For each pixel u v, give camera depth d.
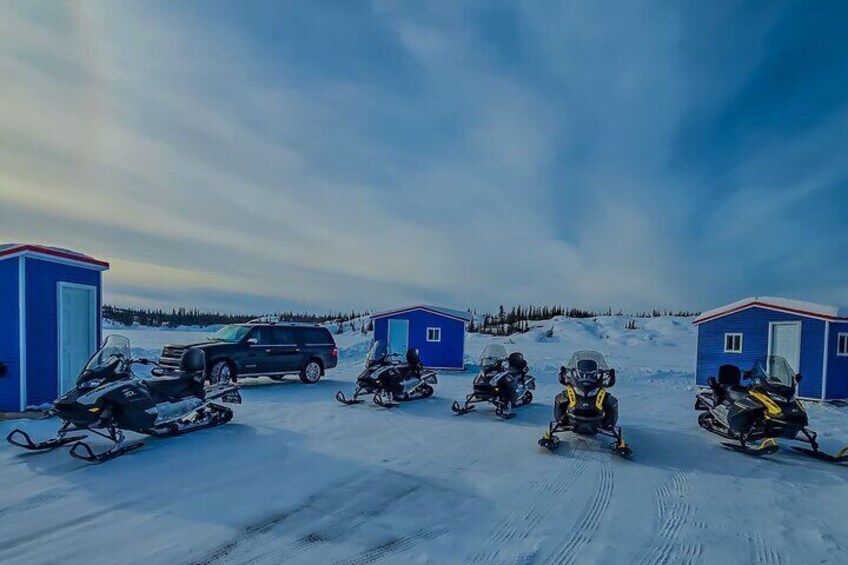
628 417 10.12
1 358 8.86
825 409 11.93
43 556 3.84
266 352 13.56
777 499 5.53
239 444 7.19
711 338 15.46
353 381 14.84
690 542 4.40
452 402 11.37
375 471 6.13
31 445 6.46
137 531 4.31
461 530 4.51
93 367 6.82
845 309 12.91
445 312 18.53
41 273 9.30
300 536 4.30
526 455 7.04
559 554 4.10
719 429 8.41
